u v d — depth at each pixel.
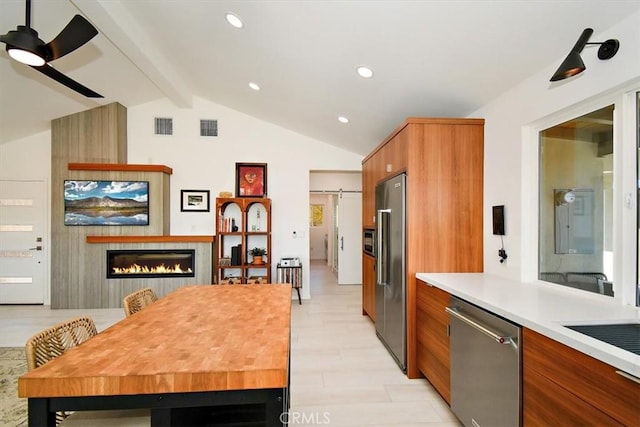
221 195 5.16
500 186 2.48
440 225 2.67
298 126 5.07
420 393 2.39
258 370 0.95
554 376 1.23
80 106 4.72
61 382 0.91
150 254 4.96
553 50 1.84
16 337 3.61
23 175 5.02
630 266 1.59
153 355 1.06
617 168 1.65
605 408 1.01
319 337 3.56
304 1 2.11
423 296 2.51
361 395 2.36
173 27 3.08
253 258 5.15
